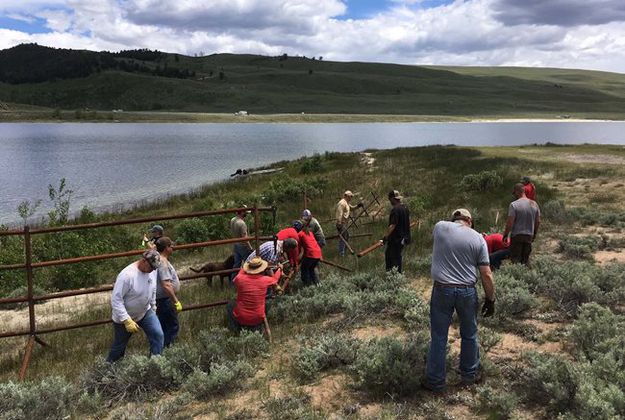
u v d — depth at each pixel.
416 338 6.24
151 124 152.25
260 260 7.60
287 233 9.51
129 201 29.91
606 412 4.33
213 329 7.16
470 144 75.25
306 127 141.62
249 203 23.75
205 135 99.06
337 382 5.62
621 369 5.22
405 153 36.50
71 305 10.88
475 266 5.09
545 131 121.69
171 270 7.14
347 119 191.75
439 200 20.50
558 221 14.01
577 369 4.99
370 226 17.55
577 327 5.99
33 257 14.19
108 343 7.85
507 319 7.06
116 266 14.76
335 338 6.30
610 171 22.62
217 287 10.99
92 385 5.95
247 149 67.12
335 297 8.30
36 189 34.34
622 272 8.27
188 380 5.76
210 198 25.81
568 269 8.48
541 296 8.02
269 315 8.16
